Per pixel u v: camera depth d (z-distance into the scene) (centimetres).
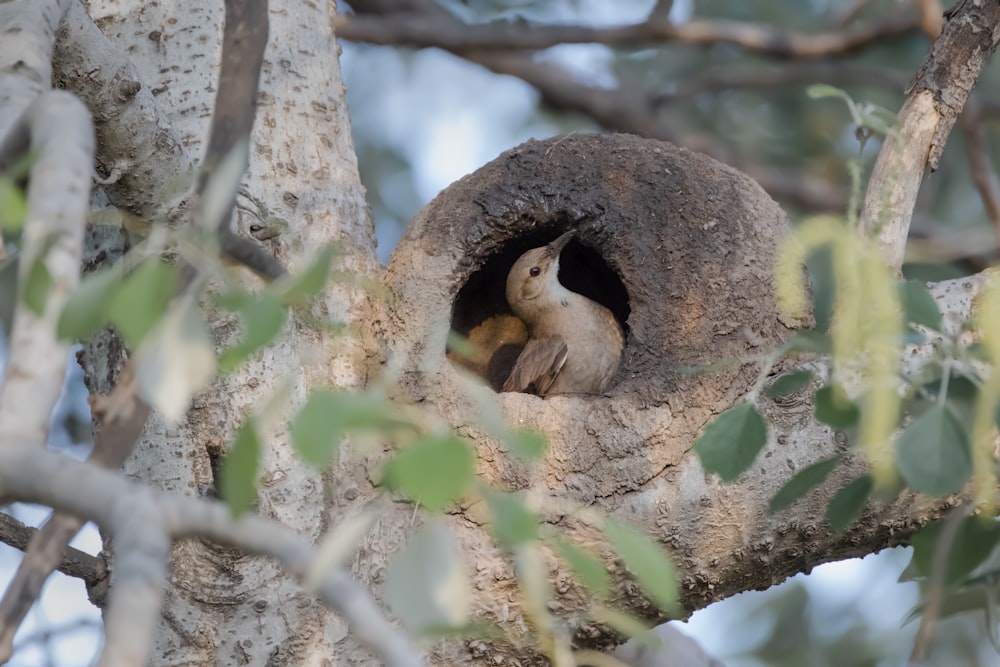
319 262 461
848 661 1542
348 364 916
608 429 892
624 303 1270
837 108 1839
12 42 690
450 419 904
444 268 972
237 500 455
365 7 1809
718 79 1789
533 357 1153
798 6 1958
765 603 1619
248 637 834
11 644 474
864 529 877
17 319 496
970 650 1455
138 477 860
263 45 622
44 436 481
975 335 850
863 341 602
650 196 970
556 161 991
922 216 1725
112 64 803
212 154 593
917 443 596
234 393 845
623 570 855
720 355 920
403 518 870
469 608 853
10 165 543
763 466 877
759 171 1753
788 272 918
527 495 846
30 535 849
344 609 458
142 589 422
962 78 966
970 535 678
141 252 527
